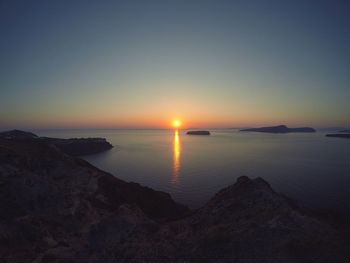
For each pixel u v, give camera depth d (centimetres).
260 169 9844
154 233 2298
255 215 2027
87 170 4631
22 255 1900
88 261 1822
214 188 7044
